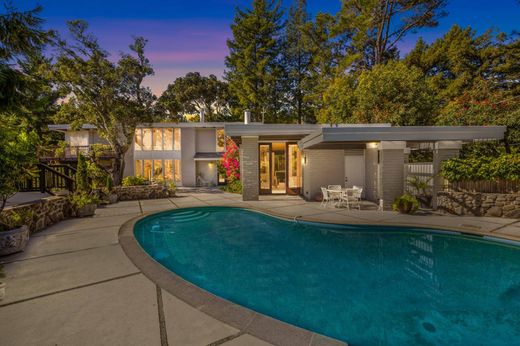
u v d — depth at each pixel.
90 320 3.15
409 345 3.29
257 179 13.58
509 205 8.52
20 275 4.51
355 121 23.19
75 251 5.79
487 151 12.12
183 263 6.05
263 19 33.16
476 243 6.91
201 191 19.17
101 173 15.51
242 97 33.75
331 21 30.45
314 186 13.97
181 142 24.12
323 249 6.80
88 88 17.67
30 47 4.01
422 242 7.13
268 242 7.47
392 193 10.44
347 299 4.42
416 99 20.19
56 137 29.73
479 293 4.57
